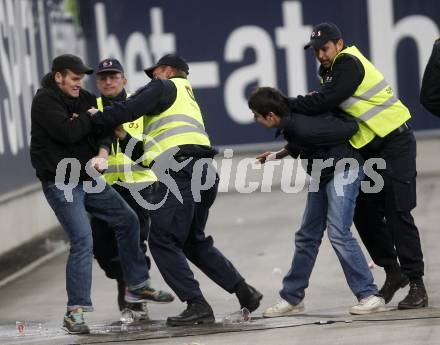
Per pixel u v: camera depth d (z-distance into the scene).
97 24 57.94
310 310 28.23
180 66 27.73
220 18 58.03
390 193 26.80
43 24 49.22
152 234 26.67
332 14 57.72
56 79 26.38
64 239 44.75
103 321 28.64
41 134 26.25
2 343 26.03
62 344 25.39
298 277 27.64
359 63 26.39
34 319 29.50
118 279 28.95
